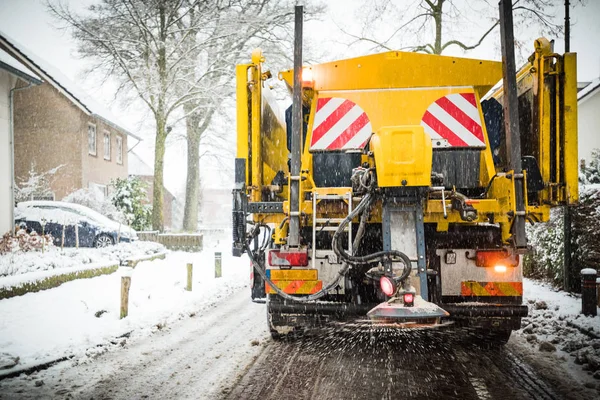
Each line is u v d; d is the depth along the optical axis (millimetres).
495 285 4879
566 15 10031
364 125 5695
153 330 6797
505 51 4867
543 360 5168
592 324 6398
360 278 5113
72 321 6977
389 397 4113
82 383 4551
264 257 5852
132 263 13117
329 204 5012
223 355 5469
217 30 22969
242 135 5238
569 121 4875
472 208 4562
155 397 4156
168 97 22594
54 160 24812
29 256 10828
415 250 4523
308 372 4797
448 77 5688
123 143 32562
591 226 8898
